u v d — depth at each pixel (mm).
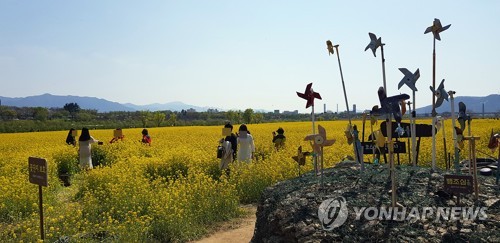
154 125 55656
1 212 8867
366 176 6926
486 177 6887
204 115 79938
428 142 15492
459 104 7457
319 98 7555
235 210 9125
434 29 7051
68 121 60906
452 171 7129
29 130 48344
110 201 8898
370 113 8094
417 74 7262
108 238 7066
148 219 7793
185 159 13930
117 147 19484
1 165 15250
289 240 5660
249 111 63656
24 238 6848
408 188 6254
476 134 19203
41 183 6566
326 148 14688
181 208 8539
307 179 7344
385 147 8328
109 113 78688
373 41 7312
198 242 7492
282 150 15086
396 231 5191
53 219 7168
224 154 12641
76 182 13383
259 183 10500
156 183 10383
